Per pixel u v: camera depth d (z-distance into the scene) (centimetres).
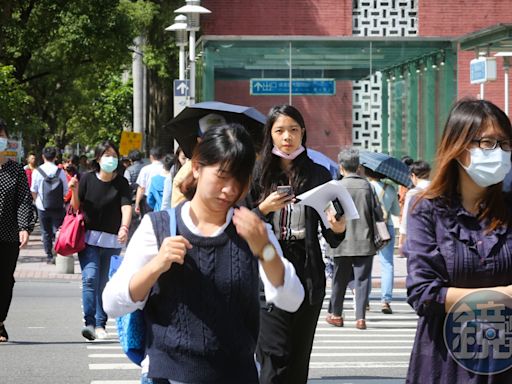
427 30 4053
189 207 604
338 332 1669
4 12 4047
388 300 1923
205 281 590
